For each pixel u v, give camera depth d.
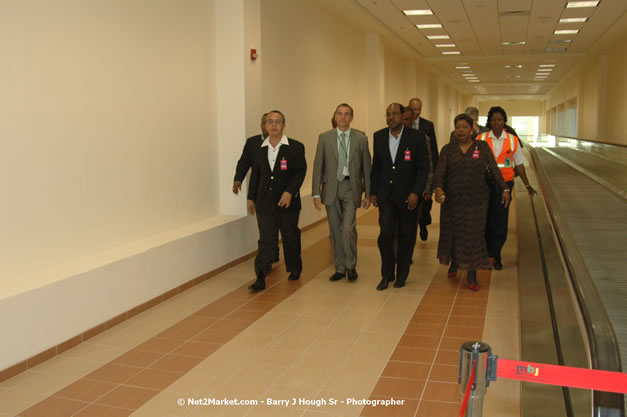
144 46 5.52
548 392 2.74
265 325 4.52
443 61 19.77
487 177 5.35
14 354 3.62
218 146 6.98
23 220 4.14
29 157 4.18
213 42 6.83
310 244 8.00
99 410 3.14
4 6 3.95
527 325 3.59
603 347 1.96
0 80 3.92
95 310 4.34
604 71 19.03
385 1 10.88
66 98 4.52
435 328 4.38
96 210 4.88
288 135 9.30
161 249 5.20
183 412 3.10
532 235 6.10
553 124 37.06
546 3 11.12
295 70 9.56
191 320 4.67
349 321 4.58
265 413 3.06
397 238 5.96
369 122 14.66
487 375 2.03
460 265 5.32
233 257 6.59
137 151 5.43
